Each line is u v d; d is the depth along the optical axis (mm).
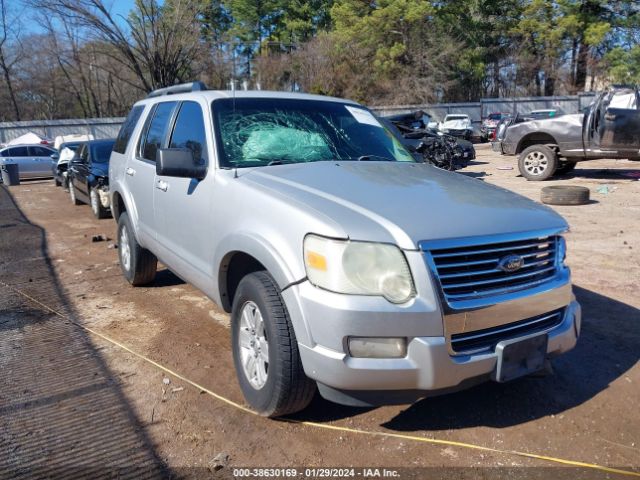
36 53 49969
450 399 3623
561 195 10320
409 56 42219
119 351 4387
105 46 38094
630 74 43375
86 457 3041
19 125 37094
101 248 8297
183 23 37250
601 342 4477
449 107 41344
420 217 2916
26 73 52656
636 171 15391
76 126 38156
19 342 4594
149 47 37844
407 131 17312
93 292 5949
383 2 41500
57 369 4086
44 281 6441
